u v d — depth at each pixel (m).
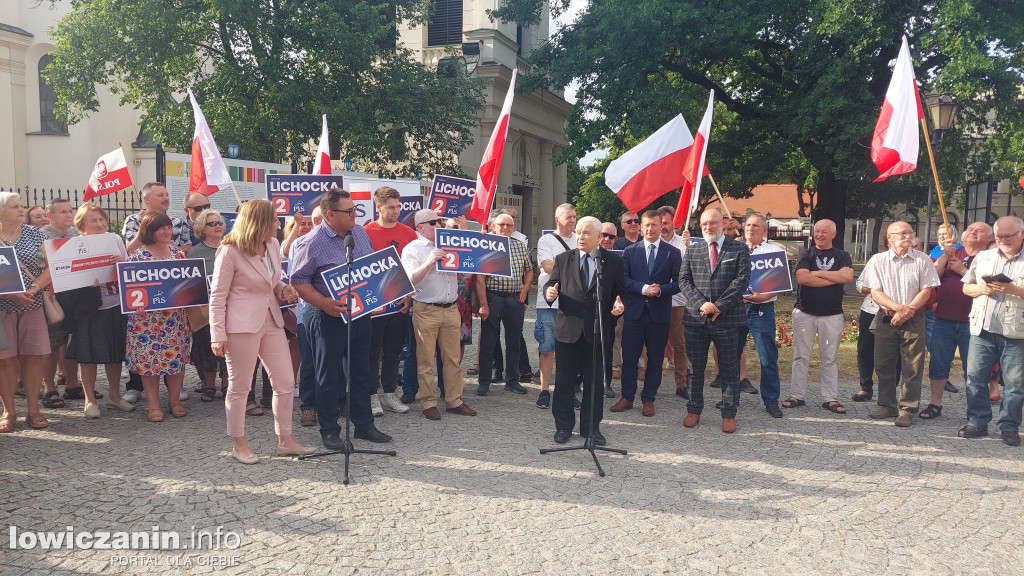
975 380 5.93
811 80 17.08
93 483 4.58
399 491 4.54
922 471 5.06
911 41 16.19
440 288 6.35
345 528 3.95
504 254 6.44
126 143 25.19
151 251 6.32
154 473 4.78
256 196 10.05
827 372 6.87
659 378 6.64
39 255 5.96
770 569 3.55
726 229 7.33
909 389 6.30
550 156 26.86
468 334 7.70
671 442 5.76
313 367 6.08
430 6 20.61
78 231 6.84
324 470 4.92
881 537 3.94
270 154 17.75
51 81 17.08
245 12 16.02
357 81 18.02
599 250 5.68
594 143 18.14
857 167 16.03
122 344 6.38
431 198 9.09
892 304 6.28
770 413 6.65
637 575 3.46
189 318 6.18
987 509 4.37
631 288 6.57
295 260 5.28
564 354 5.68
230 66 16.78
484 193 6.71
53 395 6.61
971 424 5.98
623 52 17.17
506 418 6.46
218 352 4.76
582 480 4.81
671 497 4.51
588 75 18.33
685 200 7.91
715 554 3.71
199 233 6.47
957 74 14.06
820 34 15.90
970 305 6.44
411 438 5.75
